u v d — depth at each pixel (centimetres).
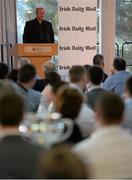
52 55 1134
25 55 1119
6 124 346
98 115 378
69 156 197
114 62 914
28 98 673
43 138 408
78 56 1221
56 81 661
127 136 354
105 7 1611
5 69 794
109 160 338
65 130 457
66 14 1206
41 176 205
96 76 680
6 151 317
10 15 1584
